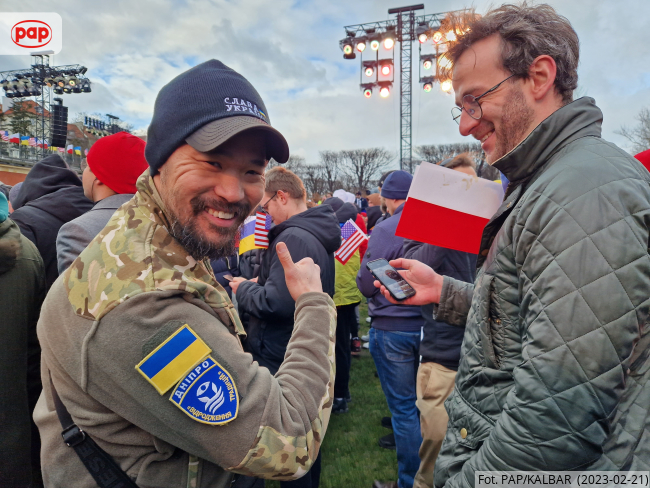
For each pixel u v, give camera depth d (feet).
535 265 2.75
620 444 2.77
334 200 17.60
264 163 2.95
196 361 2.41
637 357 2.85
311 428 2.75
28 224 6.26
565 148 3.09
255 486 3.31
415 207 4.76
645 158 6.65
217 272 10.46
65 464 2.77
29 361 5.24
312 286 3.41
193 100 2.64
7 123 106.11
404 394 8.05
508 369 3.24
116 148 6.12
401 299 5.20
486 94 3.42
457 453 3.66
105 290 2.46
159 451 2.61
